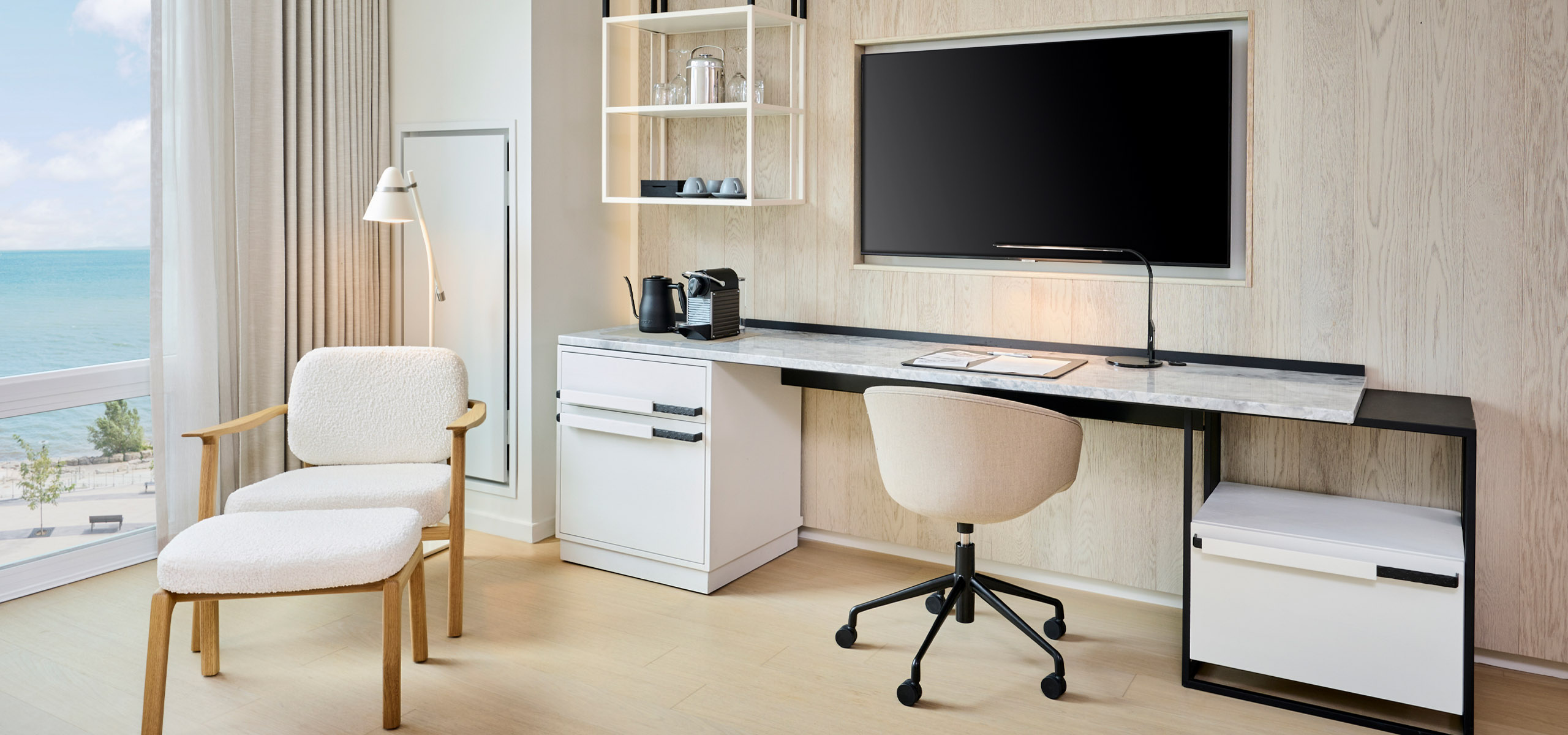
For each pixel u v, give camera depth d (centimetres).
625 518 335
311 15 361
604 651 278
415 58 383
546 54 359
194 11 331
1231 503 268
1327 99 276
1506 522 266
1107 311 312
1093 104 305
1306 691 255
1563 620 262
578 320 384
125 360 343
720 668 268
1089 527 323
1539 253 255
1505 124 256
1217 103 288
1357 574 229
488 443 380
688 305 341
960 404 240
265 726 235
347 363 303
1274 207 286
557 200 369
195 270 338
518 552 363
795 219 361
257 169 353
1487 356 264
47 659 269
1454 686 225
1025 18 313
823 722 240
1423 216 268
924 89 332
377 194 339
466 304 379
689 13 342
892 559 356
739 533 333
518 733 232
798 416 364
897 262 350
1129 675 266
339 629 291
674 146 388
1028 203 320
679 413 316
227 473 356
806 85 353
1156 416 268
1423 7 263
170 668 265
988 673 267
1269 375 279
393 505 272
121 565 340
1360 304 278
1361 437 280
